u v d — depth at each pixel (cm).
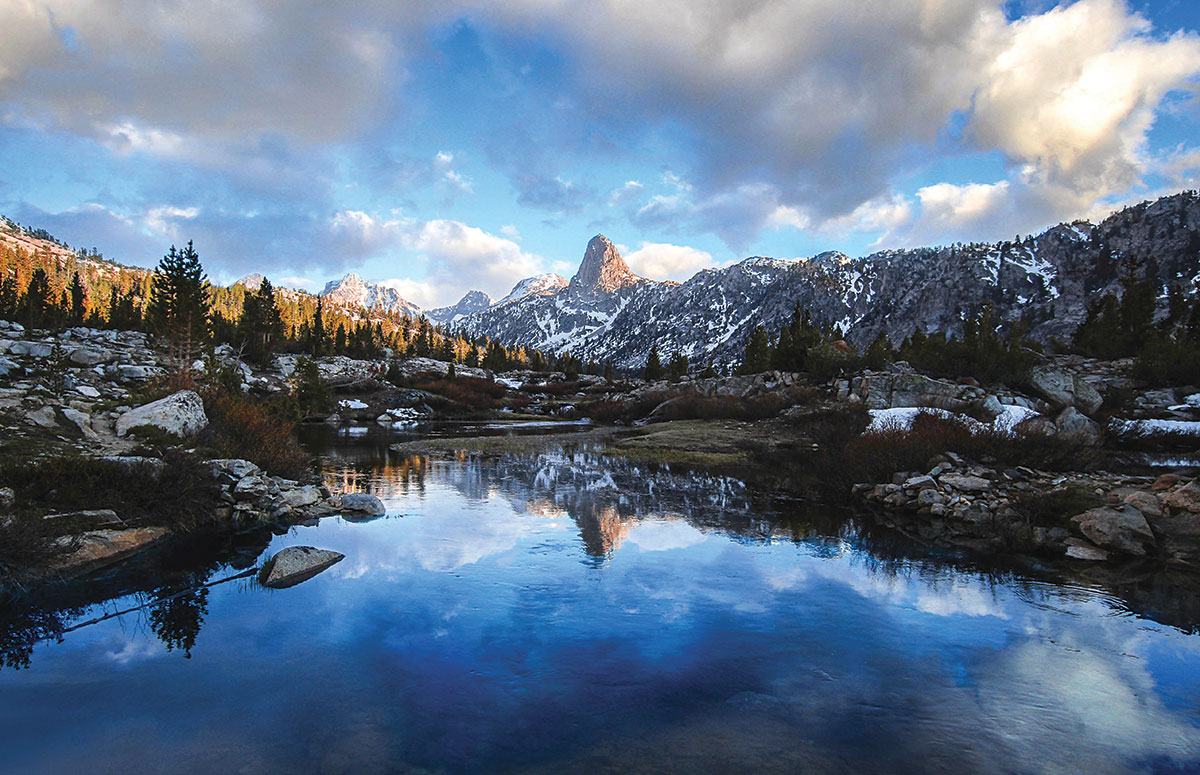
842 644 723
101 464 1195
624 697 588
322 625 768
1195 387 3033
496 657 677
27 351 3431
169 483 1262
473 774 451
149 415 1758
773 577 985
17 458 1236
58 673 628
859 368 3981
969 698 592
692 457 2642
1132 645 725
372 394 6284
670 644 719
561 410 6800
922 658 685
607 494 1748
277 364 6850
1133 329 4628
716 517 1450
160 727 519
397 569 1014
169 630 748
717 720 544
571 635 744
